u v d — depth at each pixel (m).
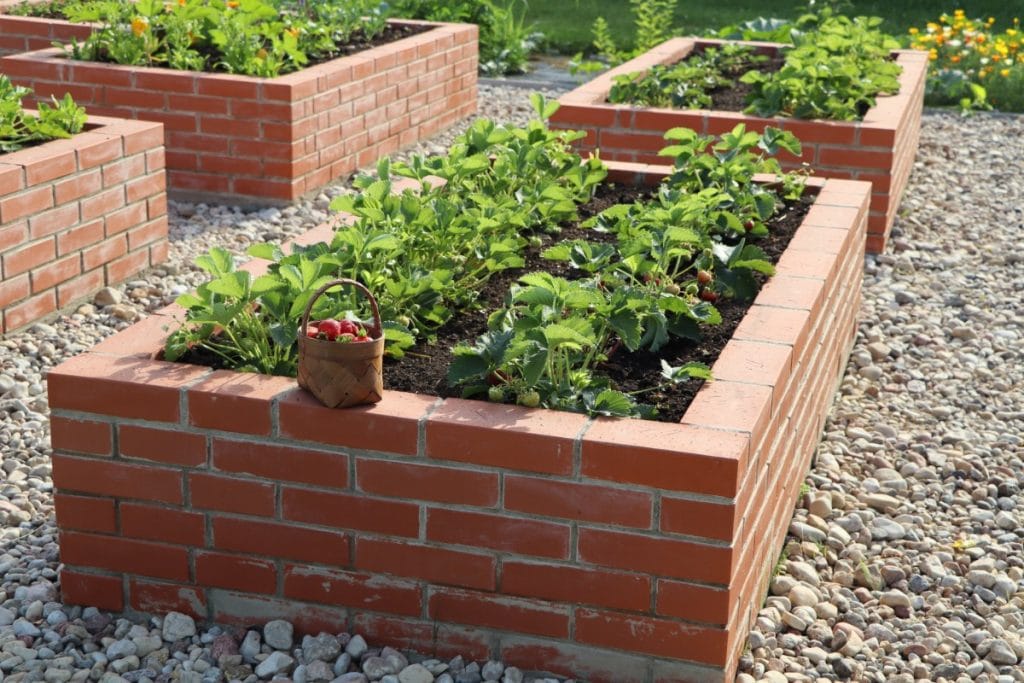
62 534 3.50
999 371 5.68
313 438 3.22
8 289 5.44
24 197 5.45
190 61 7.95
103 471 3.41
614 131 7.53
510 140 5.55
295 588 3.38
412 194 4.90
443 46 9.48
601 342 3.75
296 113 7.47
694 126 7.40
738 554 3.12
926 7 16.89
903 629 3.72
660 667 3.15
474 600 3.24
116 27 8.17
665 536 3.04
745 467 3.06
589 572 3.12
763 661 3.48
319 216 7.49
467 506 3.17
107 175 5.96
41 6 10.18
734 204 5.13
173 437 3.33
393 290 3.88
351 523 3.27
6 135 5.89
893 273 6.90
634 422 3.16
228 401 3.25
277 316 3.51
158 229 6.41
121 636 3.45
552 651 3.22
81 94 7.72
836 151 7.10
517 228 5.05
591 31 14.27
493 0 16.05
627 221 4.75
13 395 4.94
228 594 3.44
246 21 8.13
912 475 4.68
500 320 3.70
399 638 3.34
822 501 4.36
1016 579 4.01
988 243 7.42
